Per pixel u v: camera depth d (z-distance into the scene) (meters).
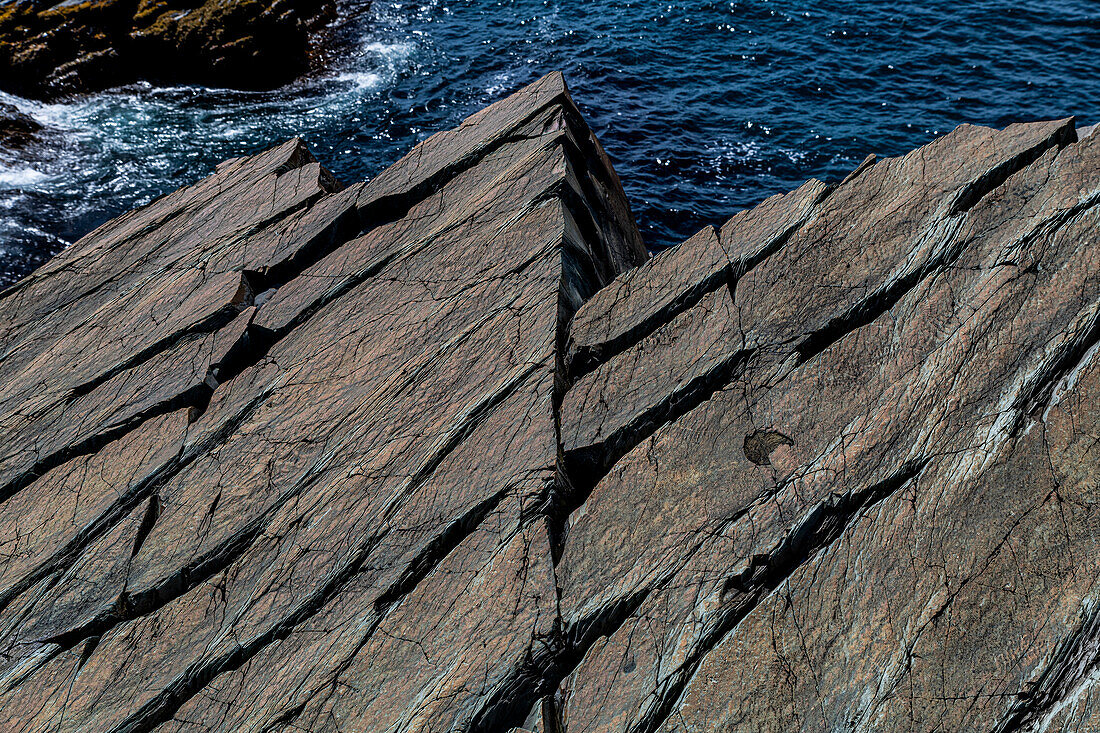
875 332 6.30
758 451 5.94
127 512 7.25
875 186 7.26
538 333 7.20
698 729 4.82
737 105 25.97
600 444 6.30
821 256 6.96
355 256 9.07
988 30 28.61
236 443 7.46
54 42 27.67
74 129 26.42
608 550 5.71
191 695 5.89
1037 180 6.51
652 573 5.50
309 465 7.00
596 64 28.91
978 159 6.90
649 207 21.53
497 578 5.71
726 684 4.95
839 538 5.38
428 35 32.22
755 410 6.18
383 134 26.62
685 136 24.52
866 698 4.73
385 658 5.54
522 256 8.06
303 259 9.53
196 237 10.45
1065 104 24.50
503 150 9.64
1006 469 5.25
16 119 25.80
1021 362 5.64
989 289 6.09
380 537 6.23
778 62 28.06
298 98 28.53
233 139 26.36
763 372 6.40
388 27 32.84
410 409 7.06
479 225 8.68
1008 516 5.09
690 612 5.27
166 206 11.55
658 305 7.19
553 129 9.58
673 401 6.41
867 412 5.88
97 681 6.09
